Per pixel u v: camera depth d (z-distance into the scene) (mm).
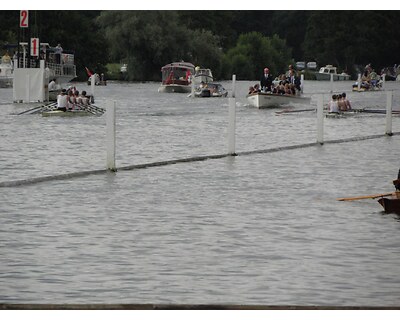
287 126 116688
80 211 51781
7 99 182875
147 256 41000
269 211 52156
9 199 55656
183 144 91000
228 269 38844
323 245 43312
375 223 48625
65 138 96375
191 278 37500
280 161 76062
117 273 38156
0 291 35562
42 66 164375
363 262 40094
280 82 176000
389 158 79062
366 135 102938
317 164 74188
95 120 124062
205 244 43375
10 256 40781
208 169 70312
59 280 37062
